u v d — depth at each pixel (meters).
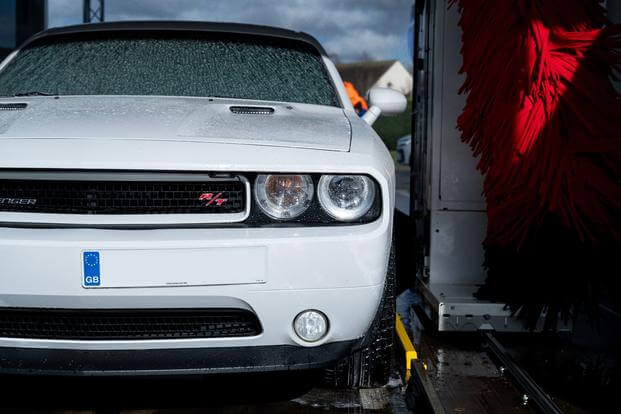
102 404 2.38
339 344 2.11
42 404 2.37
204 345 2.04
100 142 2.01
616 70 2.67
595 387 2.51
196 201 2.01
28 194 2.02
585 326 3.20
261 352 2.06
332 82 2.98
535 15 2.64
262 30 3.24
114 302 1.96
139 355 2.03
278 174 2.01
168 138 2.04
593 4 2.77
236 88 2.87
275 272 1.97
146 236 1.95
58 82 2.89
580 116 2.60
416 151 3.67
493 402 2.38
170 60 3.01
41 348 2.05
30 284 1.94
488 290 2.93
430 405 2.19
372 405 2.39
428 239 3.26
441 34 3.12
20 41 7.72
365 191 2.06
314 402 2.40
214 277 1.96
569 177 2.60
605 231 2.62
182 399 2.42
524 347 2.94
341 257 1.99
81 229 1.96
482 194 2.96
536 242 2.72
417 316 3.41
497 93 2.72
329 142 2.13
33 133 2.08
